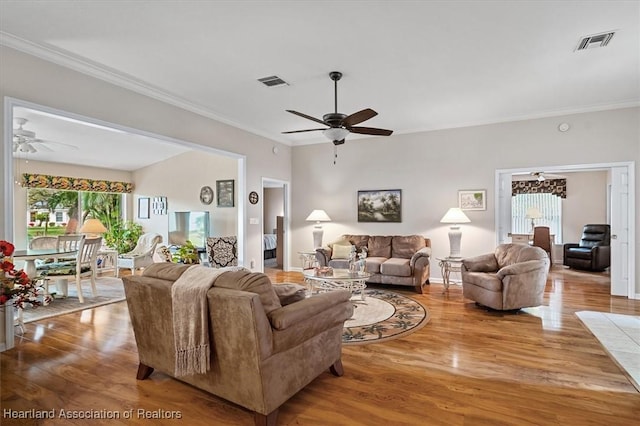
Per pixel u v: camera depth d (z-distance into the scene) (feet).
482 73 12.93
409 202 21.33
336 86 13.96
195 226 24.47
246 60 11.82
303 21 9.42
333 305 7.92
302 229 24.73
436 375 8.70
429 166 20.75
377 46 10.84
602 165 16.84
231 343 6.56
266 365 6.36
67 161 24.18
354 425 6.64
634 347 10.43
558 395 7.72
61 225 24.64
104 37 10.29
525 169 18.40
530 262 14.07
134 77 13.24
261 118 18.75
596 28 9.81
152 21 9.45
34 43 10.57
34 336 11.39
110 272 24.62
